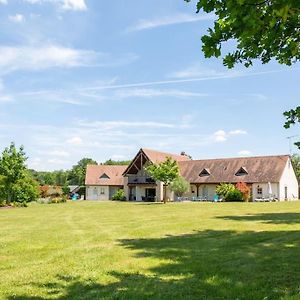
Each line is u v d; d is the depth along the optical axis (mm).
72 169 132750
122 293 7348
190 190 66375
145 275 8789
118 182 79812
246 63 6340
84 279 8492
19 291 7652
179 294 7270
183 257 10758
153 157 64438
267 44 5469
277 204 41906
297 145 6676
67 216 27641
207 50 5223
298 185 67188
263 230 16875
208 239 14258
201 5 4902
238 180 61656
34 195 46219
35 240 14695
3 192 43906
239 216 25062
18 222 23000
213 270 9094
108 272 9117
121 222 21859
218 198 57031
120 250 12125
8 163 44594
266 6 4492
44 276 8805
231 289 7531
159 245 13008
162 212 30266
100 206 43000
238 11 4535
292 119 6754
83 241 14305
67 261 10492
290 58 6371
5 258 11102
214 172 65188
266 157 63625
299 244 12680
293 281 8086
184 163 69875
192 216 25641
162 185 63562
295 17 5039
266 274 8664
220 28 5066
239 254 11055
